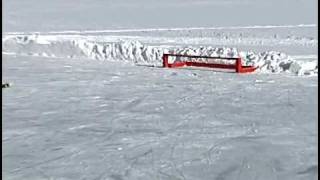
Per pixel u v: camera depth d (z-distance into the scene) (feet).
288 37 108.78
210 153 24.17
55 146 25.63
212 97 40.93
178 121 31.58
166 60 64.08
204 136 27.50
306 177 20.65
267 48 83.97
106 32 124.67
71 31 130.62
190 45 89.40
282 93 42.52
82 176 21.12
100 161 23.08
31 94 42.70
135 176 21.08
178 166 22.27
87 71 59.36
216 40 101.76
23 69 60.90
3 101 39.06
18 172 21.61
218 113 34.14
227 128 29.45
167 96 41.65
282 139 26.63
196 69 62.23
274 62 61.52
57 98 40.73
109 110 35.53
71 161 23.12
